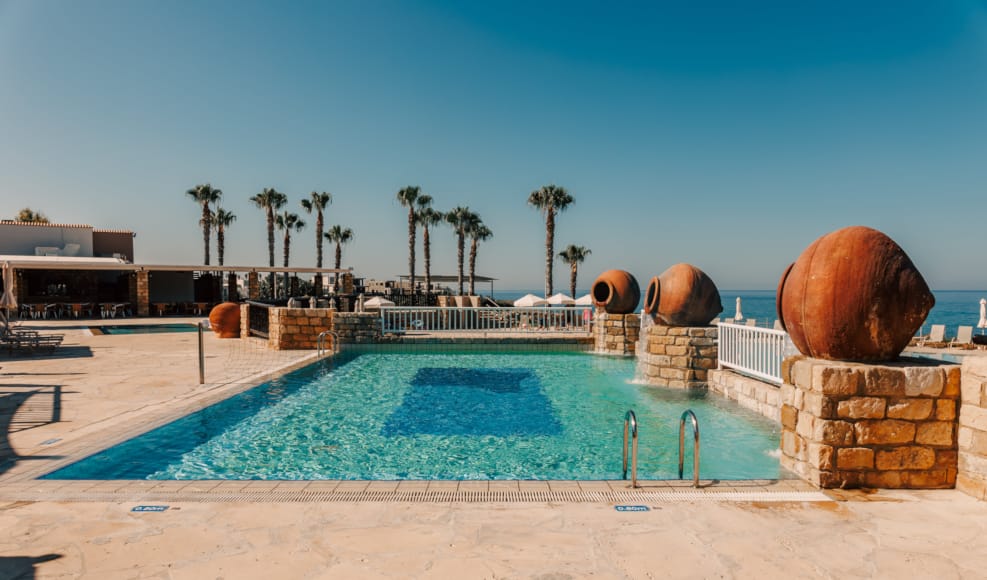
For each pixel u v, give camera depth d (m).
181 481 4.82
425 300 45.53
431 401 9.34
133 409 7.66
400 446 6.74
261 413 8.38
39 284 32.00
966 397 4.58
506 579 3.20
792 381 5.34
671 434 7.31
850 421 4.70
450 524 3.95
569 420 8.06
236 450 6.54
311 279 53.88
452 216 48.72
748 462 6.11
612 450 6.61
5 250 32.06
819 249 5.32
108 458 5.81
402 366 13.32
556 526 3.93
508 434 7.29
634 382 11.24
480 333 17.73
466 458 6.29
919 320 5.01
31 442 6.02
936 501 4.43
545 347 16.41
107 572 3.26
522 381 11.34
